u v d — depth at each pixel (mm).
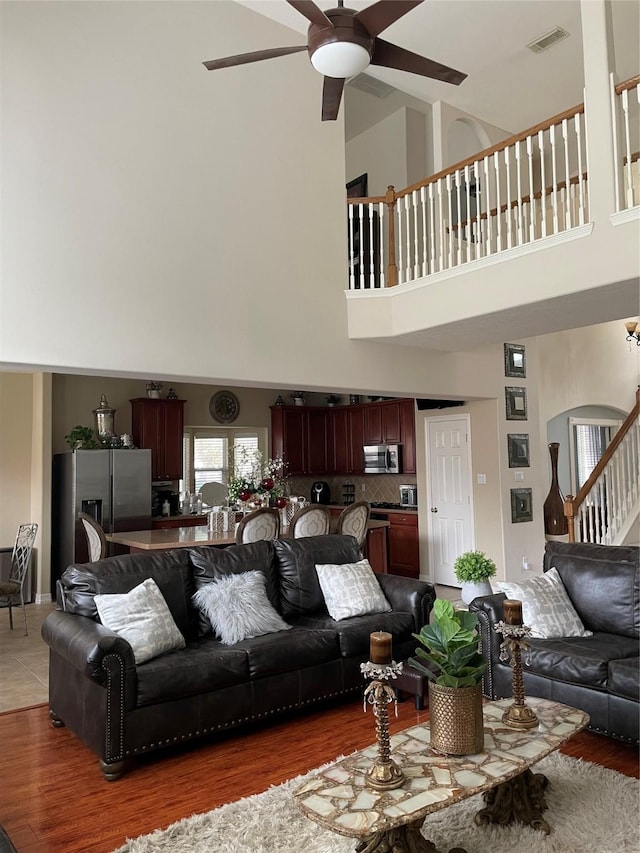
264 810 2695
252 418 9359
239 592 3951
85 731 3205
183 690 3223
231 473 9273
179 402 8203
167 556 4059
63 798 2875
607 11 4426
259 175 5375
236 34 5324
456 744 2332
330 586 4398
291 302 5488
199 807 2783
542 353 8617
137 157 4707
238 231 5207
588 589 3943
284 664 3615
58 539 7355
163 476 8008
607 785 2836
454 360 6789
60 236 4328
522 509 7316
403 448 8430
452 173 5445
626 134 4367
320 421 9625
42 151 4289
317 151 5797
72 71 4449
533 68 6340
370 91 7152
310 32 3154
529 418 7570
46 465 7090
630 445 7504
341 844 2451
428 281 5516
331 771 2260
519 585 3867
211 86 5145
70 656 3219
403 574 8188
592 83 4445
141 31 4793
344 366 5824
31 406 7332
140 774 3102
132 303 4613
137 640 3352
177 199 4883
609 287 4383
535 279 4750
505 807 2598
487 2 5379
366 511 6465
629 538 7309
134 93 4727
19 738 3533
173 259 4828
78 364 4352
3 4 4191
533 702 2867
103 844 2510
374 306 5855
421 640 2430
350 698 4152
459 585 7500
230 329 5094
